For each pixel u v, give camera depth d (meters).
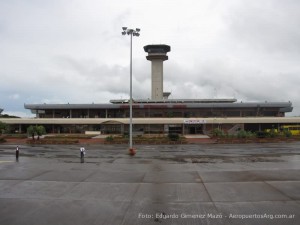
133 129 64.75
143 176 16.20
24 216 9.81
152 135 55.78
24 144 42.16
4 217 9.73
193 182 14.60
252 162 21.73
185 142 42.66
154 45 79.56
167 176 16.16
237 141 43.56
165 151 31.14
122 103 74.81
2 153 29.31
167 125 64.88
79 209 10.51
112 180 15.19
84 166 19.84
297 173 16.81
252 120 62.03
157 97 80.31
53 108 71.88
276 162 21.66
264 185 13.85
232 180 15.01
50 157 25.59
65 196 12.23
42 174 16.88
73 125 66.31
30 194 12.58
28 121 64.19
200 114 70.69
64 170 18.19
